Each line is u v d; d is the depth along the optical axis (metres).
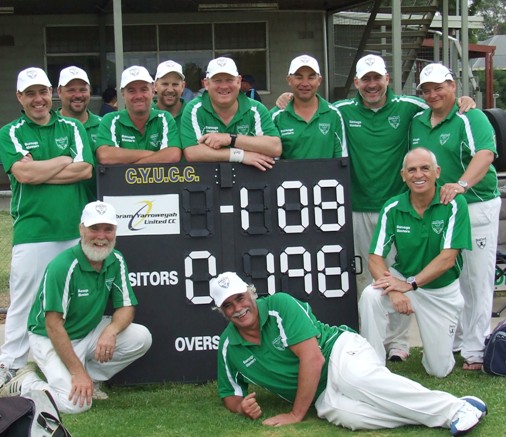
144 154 5.95
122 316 5.52
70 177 5.80
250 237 5.95
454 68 19.16
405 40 18.91
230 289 4.85
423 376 5.91
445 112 6.06
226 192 5.95
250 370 5.05
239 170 5.96
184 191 5.93
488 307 6.11
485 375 5.91
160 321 5.92
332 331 5.08
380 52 19.20
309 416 5.09
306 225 5.97
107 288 5.48
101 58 17.97
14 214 5.96
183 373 5.95
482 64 45.41
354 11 19.22
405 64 19.17
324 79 18.62
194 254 5.93
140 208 5.91
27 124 5.82
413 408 4.76
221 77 5.90
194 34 18.30
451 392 5.48
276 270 5.95
